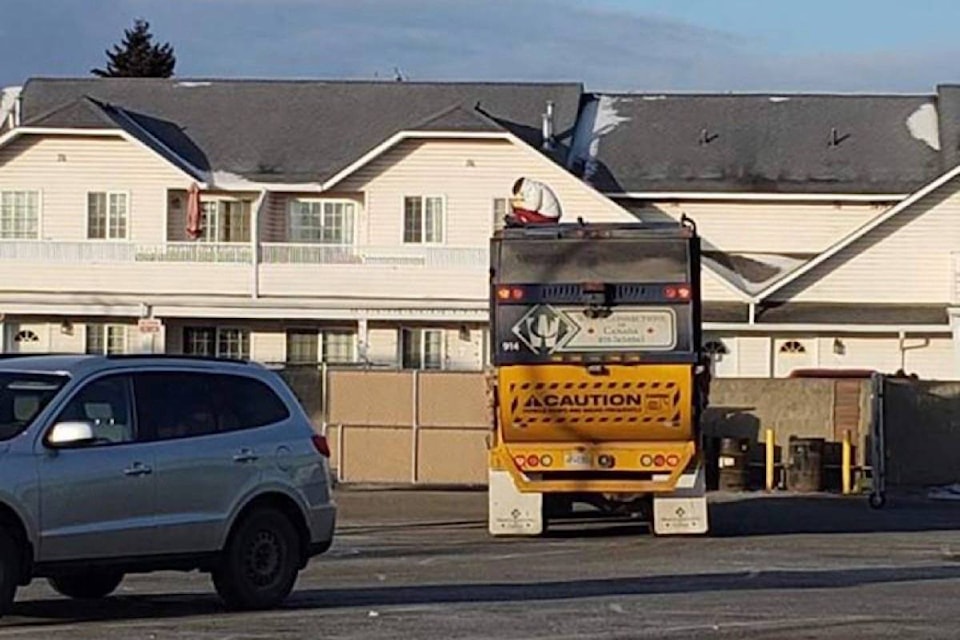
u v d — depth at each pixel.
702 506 31.30
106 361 18.59
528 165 60.09
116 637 17.02
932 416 46.06
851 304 59.09
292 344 61.28
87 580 20.62
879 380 41.75
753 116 65.81
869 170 63.22
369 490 42.28
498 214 60.19
